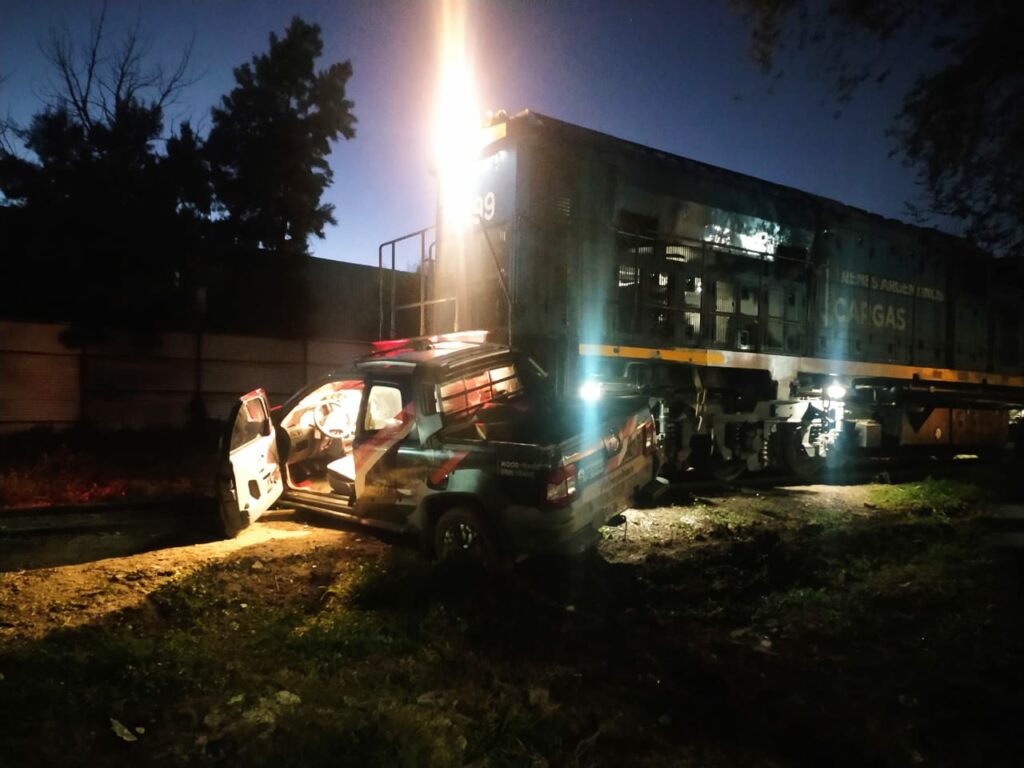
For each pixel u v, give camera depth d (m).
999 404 15.89
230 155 20.41
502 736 3.52
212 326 19.64
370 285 22.98
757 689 4.26
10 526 7.91
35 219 15.94
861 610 5.59
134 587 5.74
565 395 8.37
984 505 9.88
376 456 6.81
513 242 9.19
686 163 10.86
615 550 7.30
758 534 7.76
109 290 16.44
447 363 6.96
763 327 11.52
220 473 6.85
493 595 5.44
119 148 16.84
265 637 4.61
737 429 11.36
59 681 3.85
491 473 6.00
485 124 9.73
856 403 12.84
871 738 3.71
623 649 4.77
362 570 5.84
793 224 12.06
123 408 16.62
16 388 15.20
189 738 3.40
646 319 10.12
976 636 5.06
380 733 3.40
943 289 14.79
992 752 3.65
